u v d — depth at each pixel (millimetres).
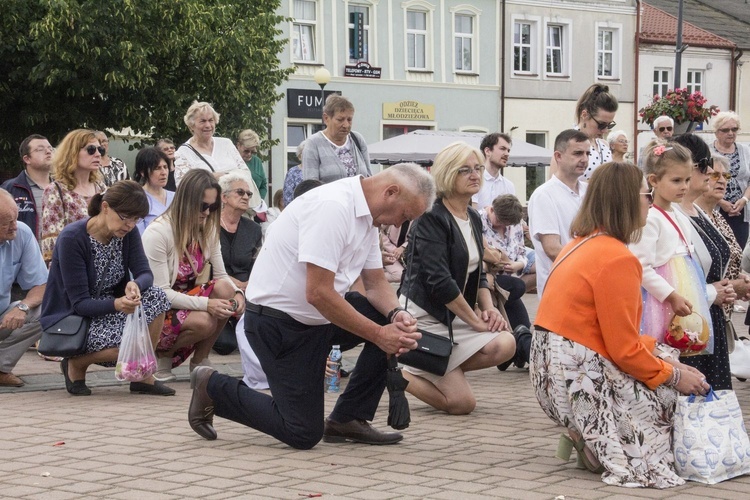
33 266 8352
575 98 38969
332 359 8250
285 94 32156
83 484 5242
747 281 7121
